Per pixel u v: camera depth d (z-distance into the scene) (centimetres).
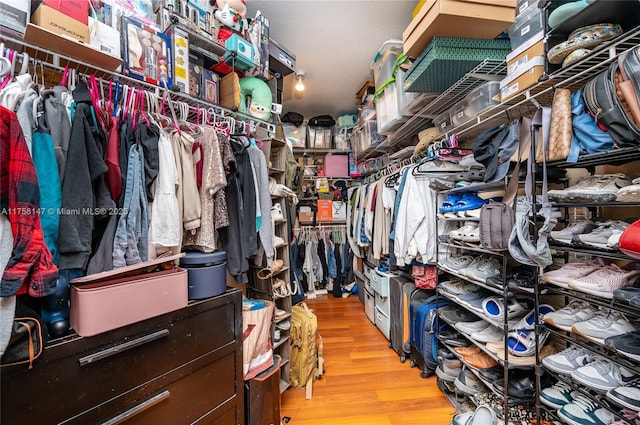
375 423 154
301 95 340
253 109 178
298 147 404
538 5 124
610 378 99
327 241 410
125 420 89
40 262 72
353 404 170
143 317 92
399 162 304
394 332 233
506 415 129
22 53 94
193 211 117
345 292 402
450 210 172
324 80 311
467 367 162
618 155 98
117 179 96
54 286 74
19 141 72
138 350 92
